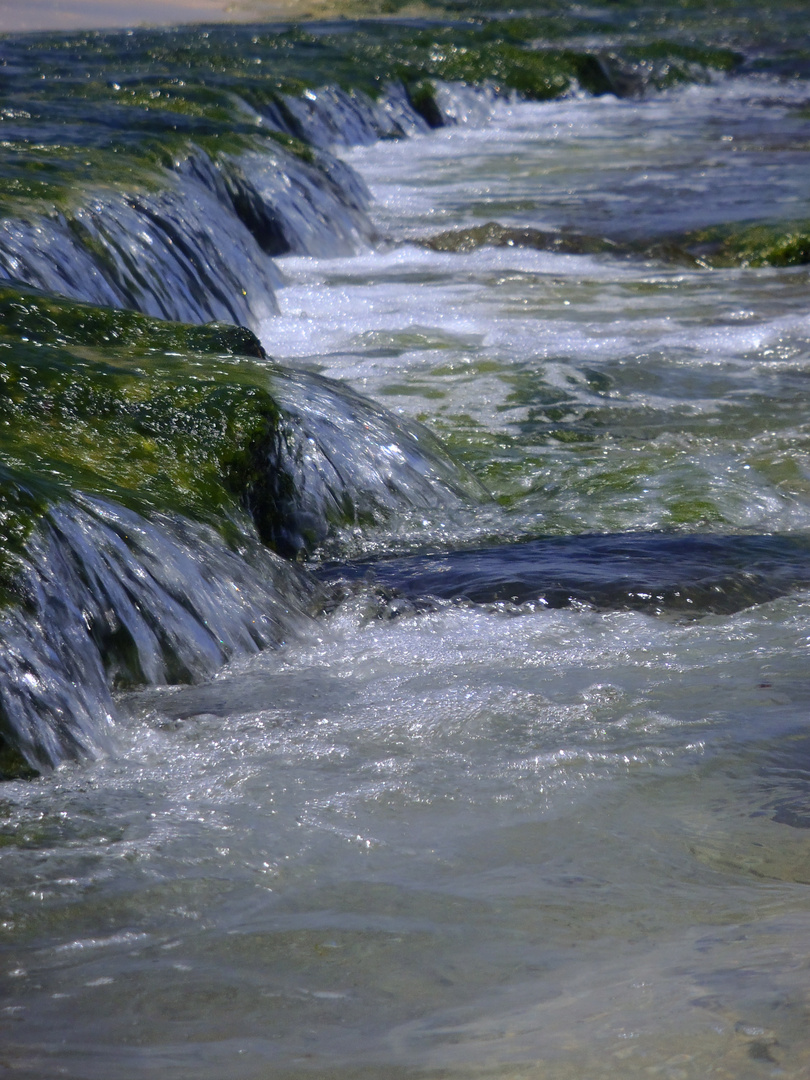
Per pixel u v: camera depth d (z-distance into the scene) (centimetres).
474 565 882
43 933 438
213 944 424
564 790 541
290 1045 357
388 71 3609
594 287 1855
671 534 949
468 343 1549
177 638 708
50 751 597
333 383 1109
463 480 1071
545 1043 336
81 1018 381
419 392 1348
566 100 4109
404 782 556
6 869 483
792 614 787
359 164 2941
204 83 2934
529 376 1403
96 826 523
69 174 1642
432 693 667
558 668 699
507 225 2248
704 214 2278
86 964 415
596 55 4456
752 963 375
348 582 855
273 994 389
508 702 644
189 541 780
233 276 1669
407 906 445
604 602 806
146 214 1587
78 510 725
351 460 998
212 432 923
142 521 761
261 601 779
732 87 4466
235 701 668
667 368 1443
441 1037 351
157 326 1144
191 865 486
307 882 468
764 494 1049
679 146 3194
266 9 5619
